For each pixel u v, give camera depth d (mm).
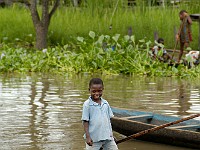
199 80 21891
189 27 25031
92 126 10234
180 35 25094
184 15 25141
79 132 12805
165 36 31078
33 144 11781
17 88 18969
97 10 33438
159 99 17047
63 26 32719
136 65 23797
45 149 11422
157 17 32219
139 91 18625
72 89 18844
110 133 10328
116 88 19250
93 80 10289
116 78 22219
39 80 21234
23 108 15398
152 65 23438
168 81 21406
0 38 32344
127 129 12203
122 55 24109
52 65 24750
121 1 33812
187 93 18281
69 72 23922
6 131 12820
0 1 41062
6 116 14352
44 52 25188
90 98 10367
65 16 33375
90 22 32750
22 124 13492
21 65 24500
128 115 13234
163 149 11648
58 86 19531
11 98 16922
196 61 24609
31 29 33000
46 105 15836
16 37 32531
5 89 18688
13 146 11602
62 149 11430
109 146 10336
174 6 34688
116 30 31938
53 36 32281
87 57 24297
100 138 10188
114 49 25516
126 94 17922
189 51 27562
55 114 14648
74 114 14664
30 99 16781
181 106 15914
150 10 32938
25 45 31906
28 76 22594
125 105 15992
